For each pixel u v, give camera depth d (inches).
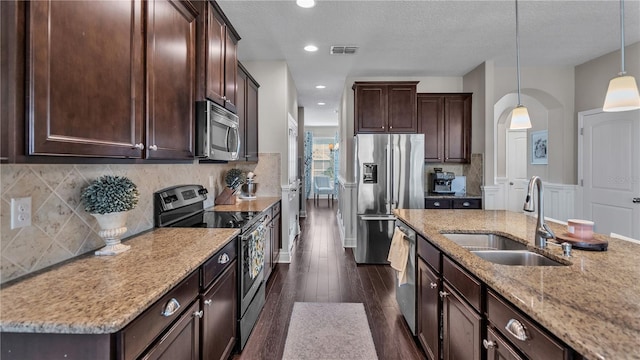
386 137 160.2
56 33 39.4
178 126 70.5
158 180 86.4
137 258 55.8
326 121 385.4
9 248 45.2
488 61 163.5
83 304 37.6
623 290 41.9
